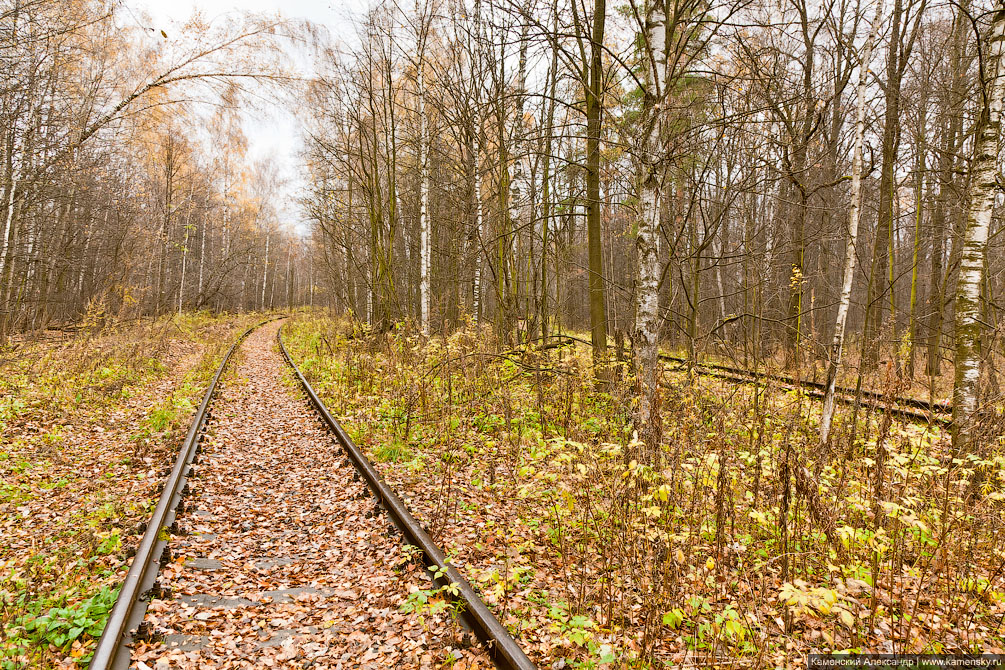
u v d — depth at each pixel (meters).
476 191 13.99
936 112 13.09
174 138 27.31
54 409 10.21
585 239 25.42
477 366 11.00
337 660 3.79
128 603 4.05
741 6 6.95
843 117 10.73
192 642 3.93
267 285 67.50
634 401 7.08
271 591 4.70
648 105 7.00
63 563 4.93
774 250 11.04
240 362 19.09
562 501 6.24
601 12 10.23
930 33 12.18
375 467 7.78
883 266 13.49
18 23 12.23
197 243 45.78
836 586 4.27
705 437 6.71
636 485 5.37
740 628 3.41
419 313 19.20
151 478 7.15
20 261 19.98
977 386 6.70
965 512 5.13
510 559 5.11
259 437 9.62
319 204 21.89
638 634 4.02
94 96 16.09
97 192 24.34
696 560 4.81
